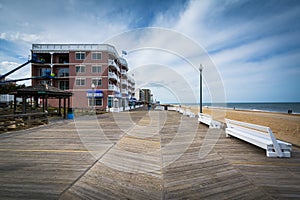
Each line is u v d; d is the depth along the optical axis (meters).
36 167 3.40
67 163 3.63
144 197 2.39
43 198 2.35
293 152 4.30
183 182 2.80
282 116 18.58
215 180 2.86
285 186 2.65
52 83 26.00
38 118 10.10
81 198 2.36
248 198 2.35
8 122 8.20
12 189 2.57
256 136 4.80
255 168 3.32
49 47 26.02
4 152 4.39
